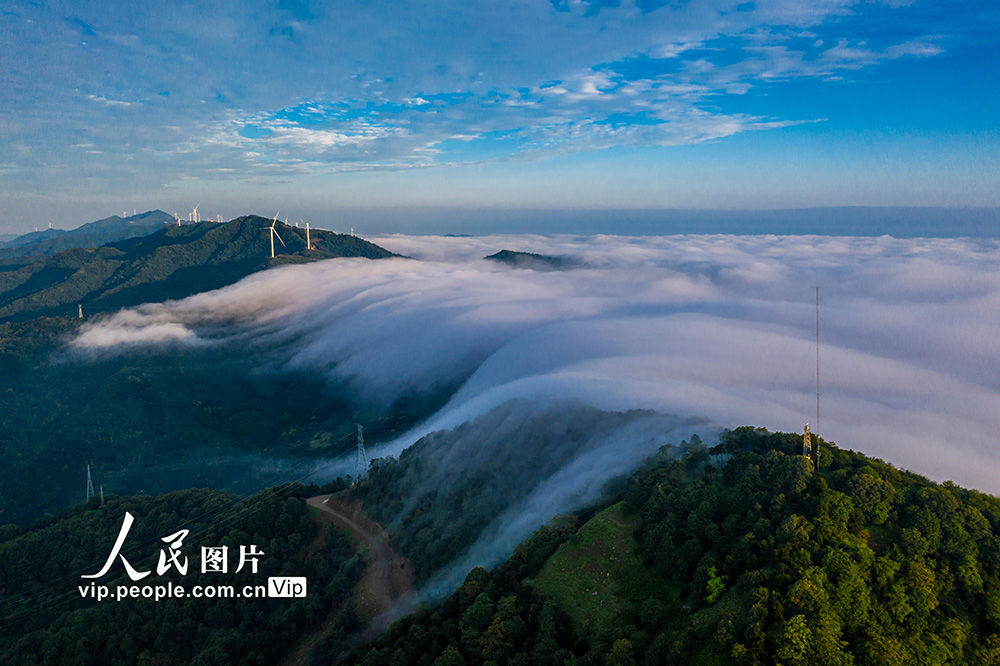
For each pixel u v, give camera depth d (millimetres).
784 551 56500
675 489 72812
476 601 69188
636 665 54531
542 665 59406
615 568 68562
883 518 60469
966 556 55781
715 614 55031
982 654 48750
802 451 73938
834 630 48625
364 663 68938
